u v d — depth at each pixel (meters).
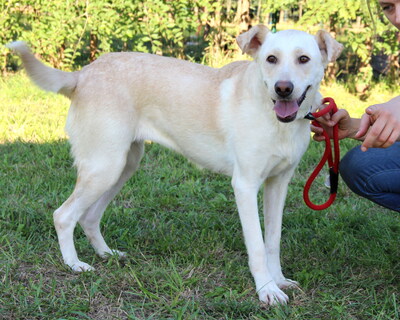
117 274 2.91
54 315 2.54
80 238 3.42
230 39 7.83
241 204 2.83
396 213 3.91
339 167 3.11
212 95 2.96
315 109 2.87
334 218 3.85
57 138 5.27
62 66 7.51
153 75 3.05
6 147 4.94
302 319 2.57
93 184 3.02
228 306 2.63
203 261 3.12
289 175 2.97
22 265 3.01
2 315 2.52
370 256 3.22
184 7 7.04
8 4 7.13
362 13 6.61
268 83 2.63
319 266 3.12
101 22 6.91
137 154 3.33
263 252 2.80
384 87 7.82
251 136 2.79
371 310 2.64
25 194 3.94
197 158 3.14
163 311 2.62
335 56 2.69
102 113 2.98
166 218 3.81
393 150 2.86
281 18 8.45
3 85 7.23
